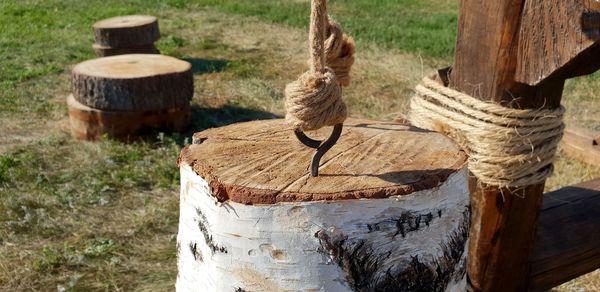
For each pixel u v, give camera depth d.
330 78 1.79
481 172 2.46
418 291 1.90
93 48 9.12
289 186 1.83
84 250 4.26
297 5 13.16
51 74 8.45
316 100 1.77
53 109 7.08
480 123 2.42
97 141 6.07
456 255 2.00
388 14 12.27
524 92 2.36
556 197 3.04
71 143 6.05
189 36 10.74
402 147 2.13
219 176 1.90
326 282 1.82
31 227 4.53
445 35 10.29
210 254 1.94
